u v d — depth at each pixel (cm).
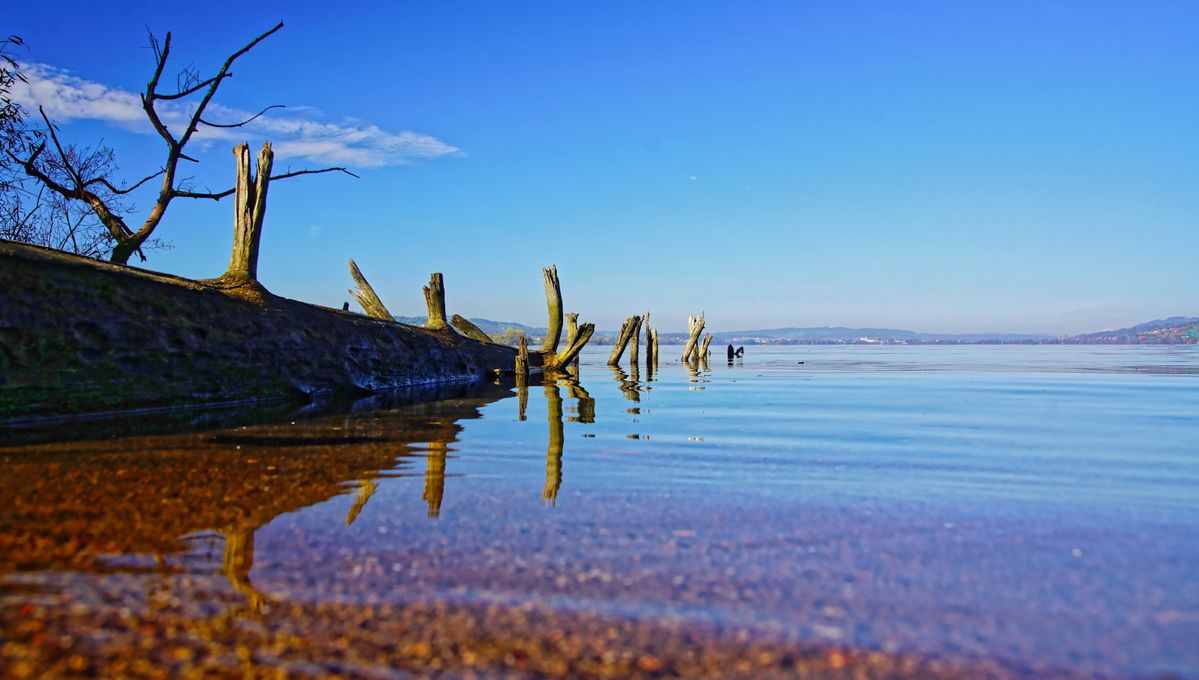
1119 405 1191
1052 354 5406
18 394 786
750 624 289
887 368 2859
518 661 258
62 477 523
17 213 1560
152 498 471
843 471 602
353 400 1199
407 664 254
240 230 1230
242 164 1230
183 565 346
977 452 699
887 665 258
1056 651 268
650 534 411
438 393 1404
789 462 643
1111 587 331
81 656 252
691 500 495
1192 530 423
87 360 864
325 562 355
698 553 378
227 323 1075
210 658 254
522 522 434
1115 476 584
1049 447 732
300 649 262
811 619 295
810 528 427
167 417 876
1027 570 354
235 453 644
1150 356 4653
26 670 241
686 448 717
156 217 1648
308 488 516
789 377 2131
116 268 973
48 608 291
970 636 280
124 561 349
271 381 1123
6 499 457
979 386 1695
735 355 4947
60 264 888
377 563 355
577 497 502
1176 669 255
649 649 268
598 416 1003
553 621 290
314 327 1273
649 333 2680
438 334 1820
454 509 464
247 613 292
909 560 369
